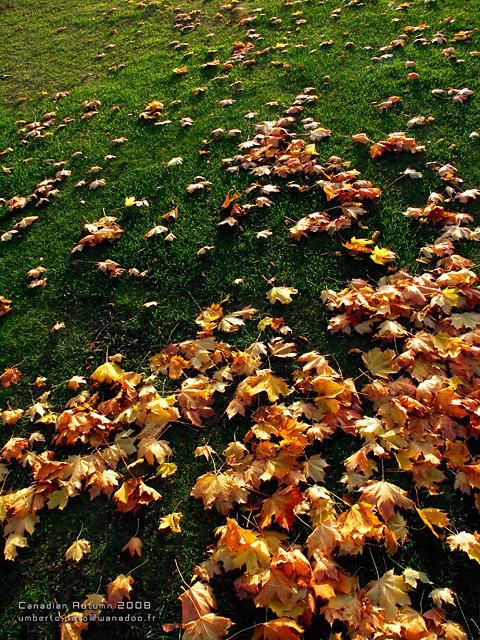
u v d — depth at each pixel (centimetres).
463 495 279
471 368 316
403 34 696
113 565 286
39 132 709
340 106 586
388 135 524
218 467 314
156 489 311
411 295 357
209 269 438
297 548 259
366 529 255
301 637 234
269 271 423
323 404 318
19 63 960
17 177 625
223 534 266
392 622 230
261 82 675
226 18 912
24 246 521
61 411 365
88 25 1052
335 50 702
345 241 429
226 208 484
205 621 243
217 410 341
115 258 473
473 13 700
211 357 364
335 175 488
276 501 276
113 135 656
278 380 334
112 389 370
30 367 403
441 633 230
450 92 559
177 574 276
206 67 758
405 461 284
